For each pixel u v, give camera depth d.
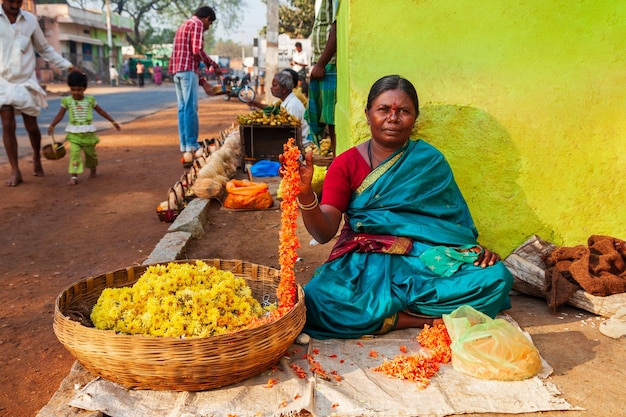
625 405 2.69
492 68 4.14
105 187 8.02
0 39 7.52
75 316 2.97
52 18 45.03
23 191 7.64
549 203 4.26
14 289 4.43
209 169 6.76
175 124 16.66
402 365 2.92
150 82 52.75
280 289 3.07
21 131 13.96
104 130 15.14
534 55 4.10
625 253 3.87
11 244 5.54
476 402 2.68
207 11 8.94
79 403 2.58
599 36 4.05
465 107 4.20
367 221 3.46
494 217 4.31
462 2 4.09
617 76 4.08
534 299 3.97
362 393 2.74
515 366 2.83
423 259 3.34
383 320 3.28
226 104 26.31
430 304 3.27
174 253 4.74
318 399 2.68
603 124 4.14
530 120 4.17
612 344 3.29
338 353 3.13
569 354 3.18
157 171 9.26
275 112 8.83
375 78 4.24
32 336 3.67
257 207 6.46
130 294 3.02
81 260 5.09
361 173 3.52
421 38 4.16
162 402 2.65
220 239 5.45
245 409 2.59
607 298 3.59
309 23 39.59
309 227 3.28
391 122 3.37
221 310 2.94
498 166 4.24
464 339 2.93
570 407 2.65
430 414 2.59
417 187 3.48
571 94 4.12
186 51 8.77
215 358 2.58
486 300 3.25
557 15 4.04
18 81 7.77
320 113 8.23
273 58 18.39
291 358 3.06
